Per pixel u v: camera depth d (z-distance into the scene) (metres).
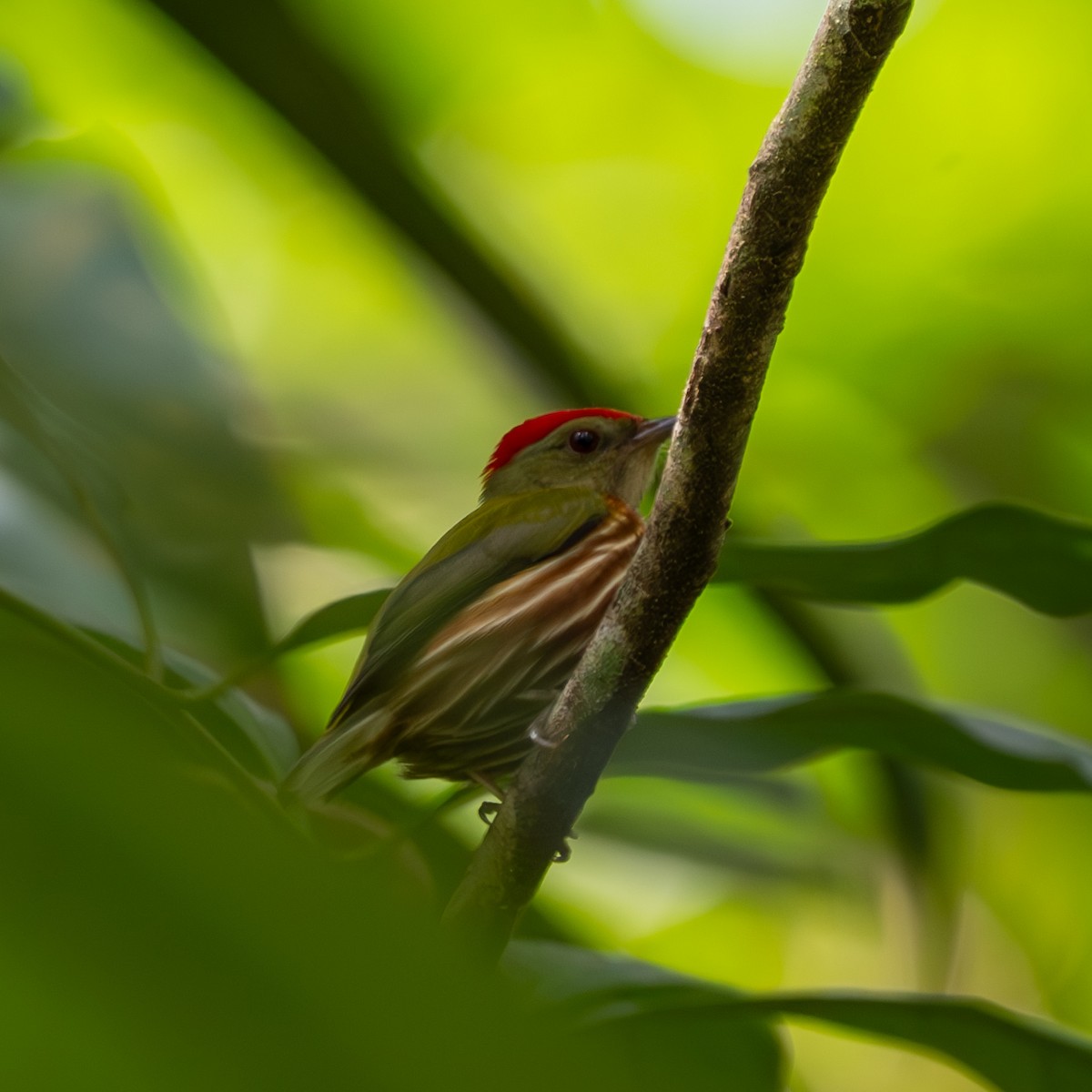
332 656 12.09
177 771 0.91
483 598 7.60
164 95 12.98
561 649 7.62
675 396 14.74
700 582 4.51
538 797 4.73
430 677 7.36
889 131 14.19
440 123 14.25
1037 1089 5.35
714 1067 6.11
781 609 10.24
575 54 13.87
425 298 13.93
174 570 10.16
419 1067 0.78
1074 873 14.36
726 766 6.22
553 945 6.42
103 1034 0.76
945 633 15.15
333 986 0.79
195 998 0.77
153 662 6.12
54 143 11.55
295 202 14.37
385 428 14.96
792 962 13.52
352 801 8.32
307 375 15.12
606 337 14.89
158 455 10.46
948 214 14.38
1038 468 14.87
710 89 14.38
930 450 14.91
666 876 12.74
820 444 14.96
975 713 6.11
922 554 5.80
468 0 13.35
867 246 14.52
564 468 9.07
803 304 14.67
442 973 0.81
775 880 10.14
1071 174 14.02
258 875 0.80
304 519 11.44
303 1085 0.77
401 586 7.68
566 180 14.91
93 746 0.81
